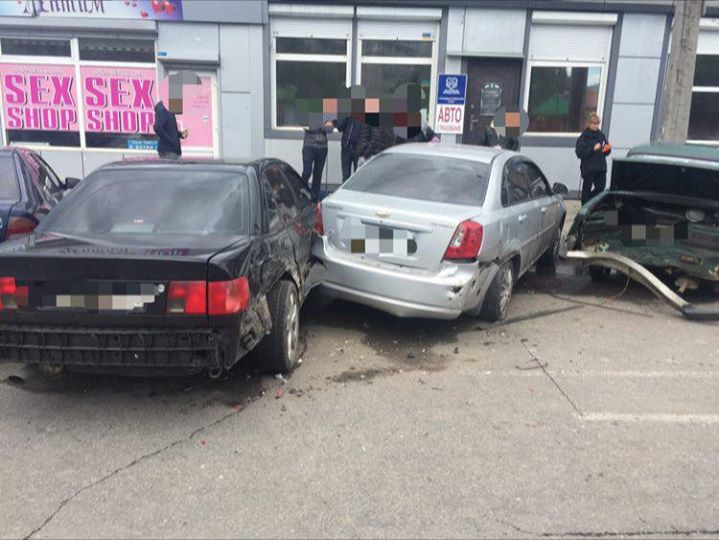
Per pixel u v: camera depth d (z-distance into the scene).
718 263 6.54
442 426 4.00
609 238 7.34
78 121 11.53
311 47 11.27
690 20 8.12
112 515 3.06
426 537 2.94
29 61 11.27
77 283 3.66
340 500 3.21
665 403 4.40
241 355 3.89
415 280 5.08
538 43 11.30
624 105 11.52
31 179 6.05
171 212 4.42
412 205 5.37
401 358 5.13
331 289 5.50
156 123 9.33
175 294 3.64
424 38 11.23
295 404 4.27
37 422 3.97
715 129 11.90
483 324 6.00
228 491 3.27
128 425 3.95
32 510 3.09
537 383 4.69
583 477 3.46
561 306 6.71
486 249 5.22
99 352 3.72
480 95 11.45
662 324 6.17
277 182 5.41
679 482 3.43
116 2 10.81
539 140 11.59
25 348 3.76
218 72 11.19
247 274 3.86
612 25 11.20
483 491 3.31
